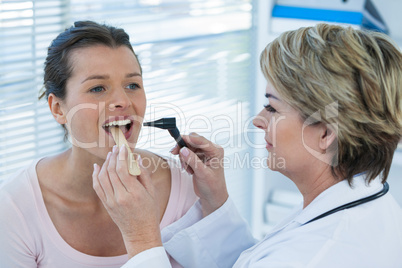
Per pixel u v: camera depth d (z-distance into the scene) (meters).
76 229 1.08
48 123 1.64
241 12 2.19
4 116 1.53
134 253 0.91
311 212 0.90
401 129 0.88
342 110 0.86
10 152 1.56
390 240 0.87
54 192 1.06
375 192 0.91
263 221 2.44
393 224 0.90
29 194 1.05
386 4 2.11
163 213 1.18
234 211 1.17
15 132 1.57
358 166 0.89
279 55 0.89
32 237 1.04
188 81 2.05
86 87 0.96
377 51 0.86
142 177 0.92
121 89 0.98
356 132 0.87
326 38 0.88
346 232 0.84
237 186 2.34
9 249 1.02
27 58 1.56
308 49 0.87
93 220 1.08
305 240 0.84
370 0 1.92
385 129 0.86
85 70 0.96
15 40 1.54
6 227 1.01
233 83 2.23
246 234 1.19
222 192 1.15
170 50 1.96
